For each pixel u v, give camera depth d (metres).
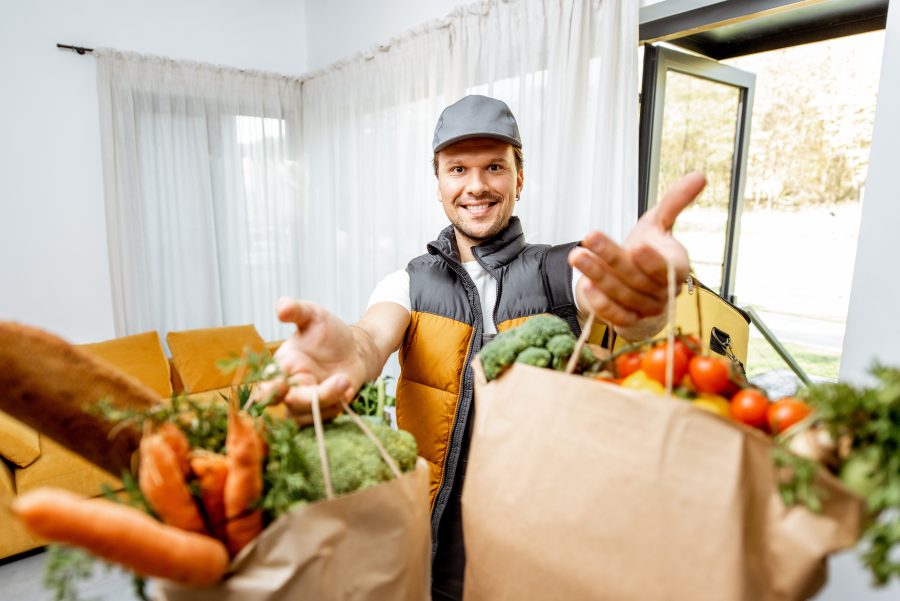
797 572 0.44
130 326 3.25
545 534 0.53
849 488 0.42
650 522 0.48
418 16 2.86
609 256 0.57
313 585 0.48
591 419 0.52
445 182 1.19
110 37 3.12
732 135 2.23
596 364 0.66
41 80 2.92
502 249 1.19
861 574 1.24
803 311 2.71
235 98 3.56
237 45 3.62
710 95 2.09
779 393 1.43
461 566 1.06
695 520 0.46
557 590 0.52
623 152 1.86
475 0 2.52
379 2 3.14
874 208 1.21
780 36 1.94
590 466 0.51
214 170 3.53
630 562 0.48
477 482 0.60
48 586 0.41
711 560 0.45
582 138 2.03
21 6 2.83
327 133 3.63
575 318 1.11
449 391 1.09
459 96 2.53
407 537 0.54
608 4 1.86
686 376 0.56
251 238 3.77
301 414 0.61
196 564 0.43
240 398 0.61
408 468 0.61
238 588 0.47
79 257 3.15
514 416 0.58
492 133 1.10
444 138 1.13
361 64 3.23
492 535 0.57
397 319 1.11
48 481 2.31
